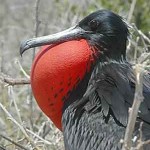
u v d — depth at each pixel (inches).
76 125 319.0
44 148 366.0
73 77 328.2
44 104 334.6
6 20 661.3
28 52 506.9
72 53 327.3
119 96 316.5
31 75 333.4
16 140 384.8
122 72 327.6
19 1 699.4
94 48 333.1
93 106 319.0
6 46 577.0
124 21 340.8
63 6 534.0
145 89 317.7
